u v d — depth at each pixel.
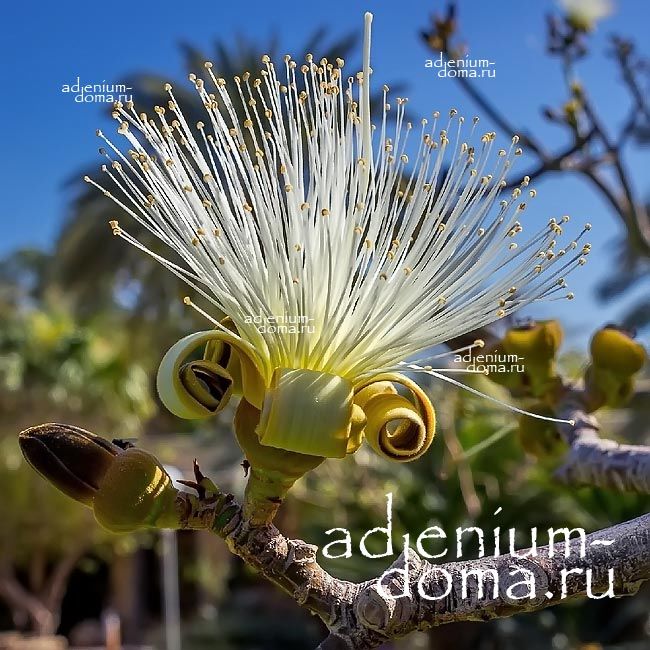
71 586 3.22
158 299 2.98
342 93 0.24
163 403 0.22
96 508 0.22
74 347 2.57
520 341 0.36
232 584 3.40
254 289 0.23
